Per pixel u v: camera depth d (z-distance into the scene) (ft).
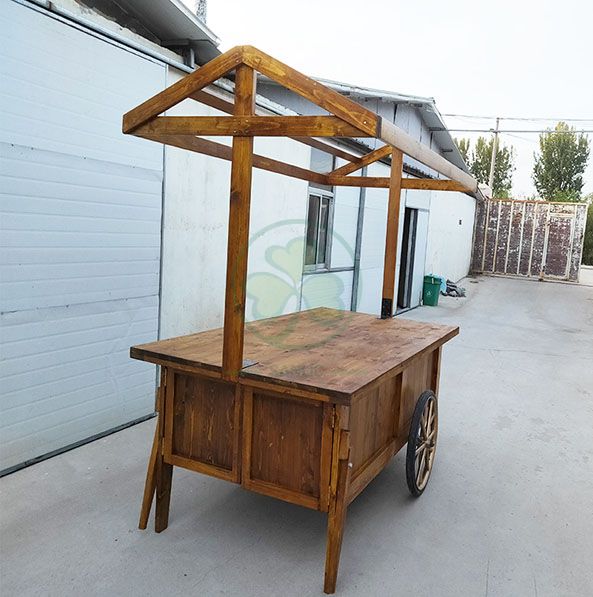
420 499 10.57
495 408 16.14
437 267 42.91
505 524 9.78
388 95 28.86
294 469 7.85
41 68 10.30
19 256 10.34
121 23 13.79
